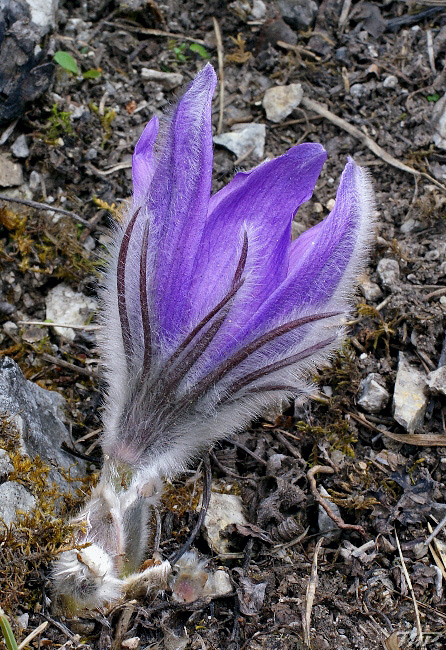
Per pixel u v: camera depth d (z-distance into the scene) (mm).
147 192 169
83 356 213
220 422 173
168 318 166
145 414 169
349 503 193
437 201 227
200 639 177
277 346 168
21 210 224
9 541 173
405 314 213
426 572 187
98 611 173
